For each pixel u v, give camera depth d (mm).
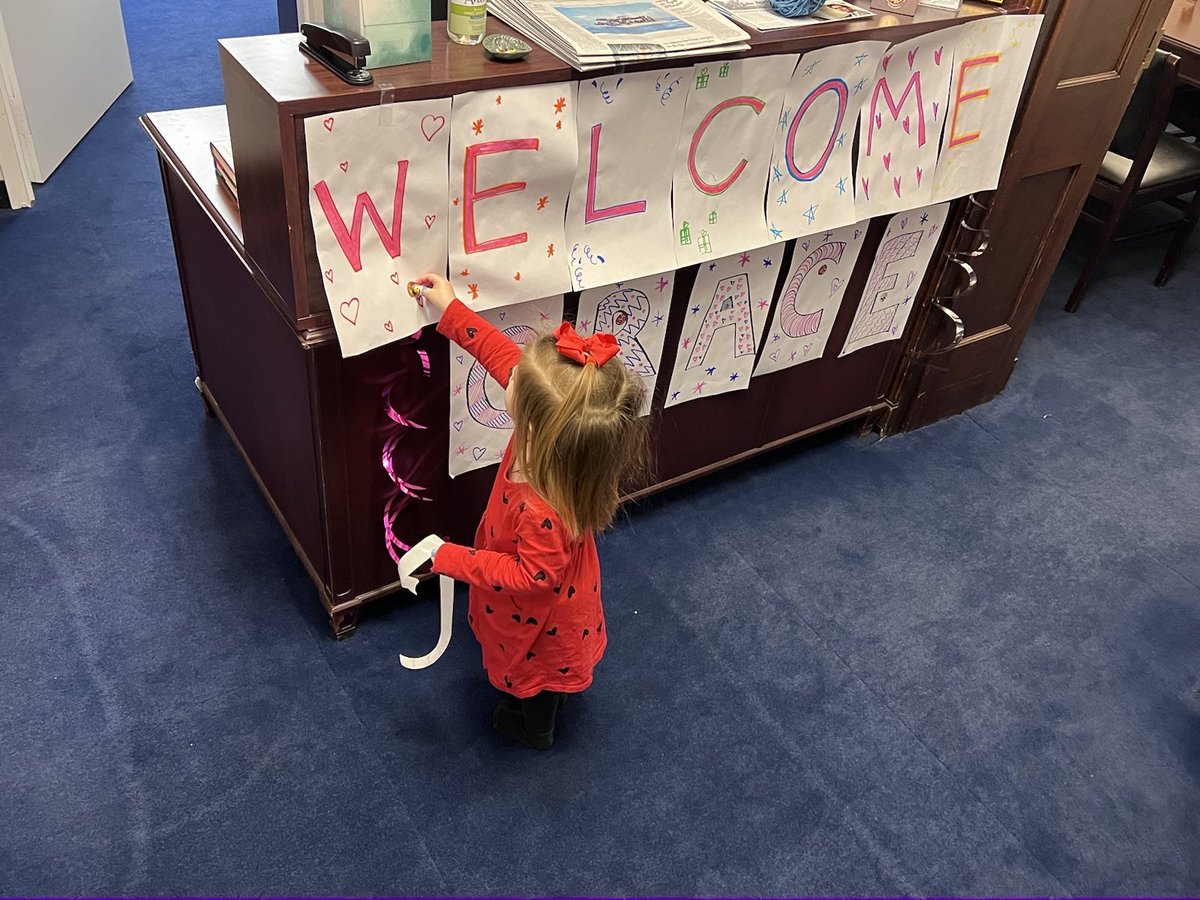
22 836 1565
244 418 2129
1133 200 3080
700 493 2436
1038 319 3314
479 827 1667
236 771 1694
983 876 1703
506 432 1854
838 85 1799
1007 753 1912
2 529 2076
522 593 1426
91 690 1788
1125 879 1726
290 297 1438
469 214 1494
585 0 1625
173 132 1964
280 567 2076
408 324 1503
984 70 1990
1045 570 2346
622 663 1981
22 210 3180
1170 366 3152
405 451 1755
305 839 1615
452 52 1456
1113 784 1881
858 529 2389
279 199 1345
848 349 2377
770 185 1846
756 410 2334
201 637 1911
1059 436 2797
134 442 2355
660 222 1728
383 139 1339
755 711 1925
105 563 2033
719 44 1551
